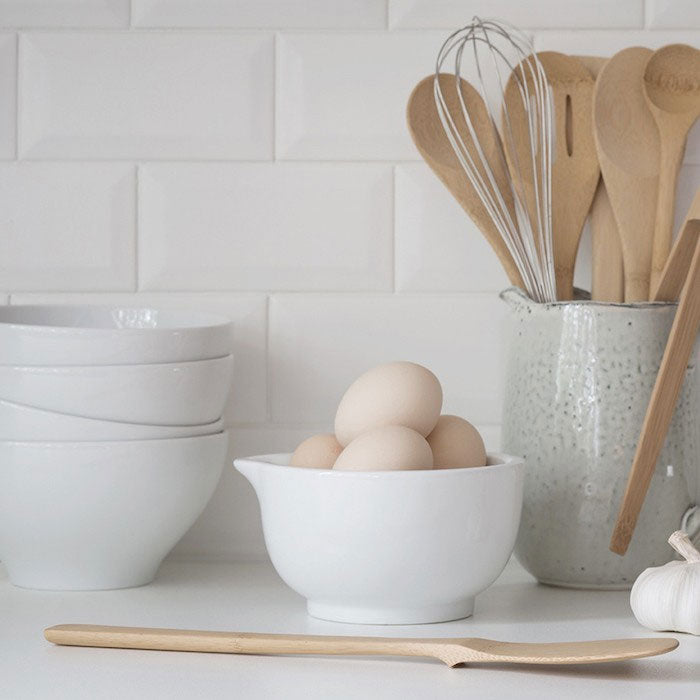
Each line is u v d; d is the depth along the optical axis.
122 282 1.21
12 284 1.20
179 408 1.01
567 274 1.14
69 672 0.78
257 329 1.20
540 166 1.15
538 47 1.19
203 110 1.20
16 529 1.00
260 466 0.92
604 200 1.16
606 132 1.14
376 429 0.89
